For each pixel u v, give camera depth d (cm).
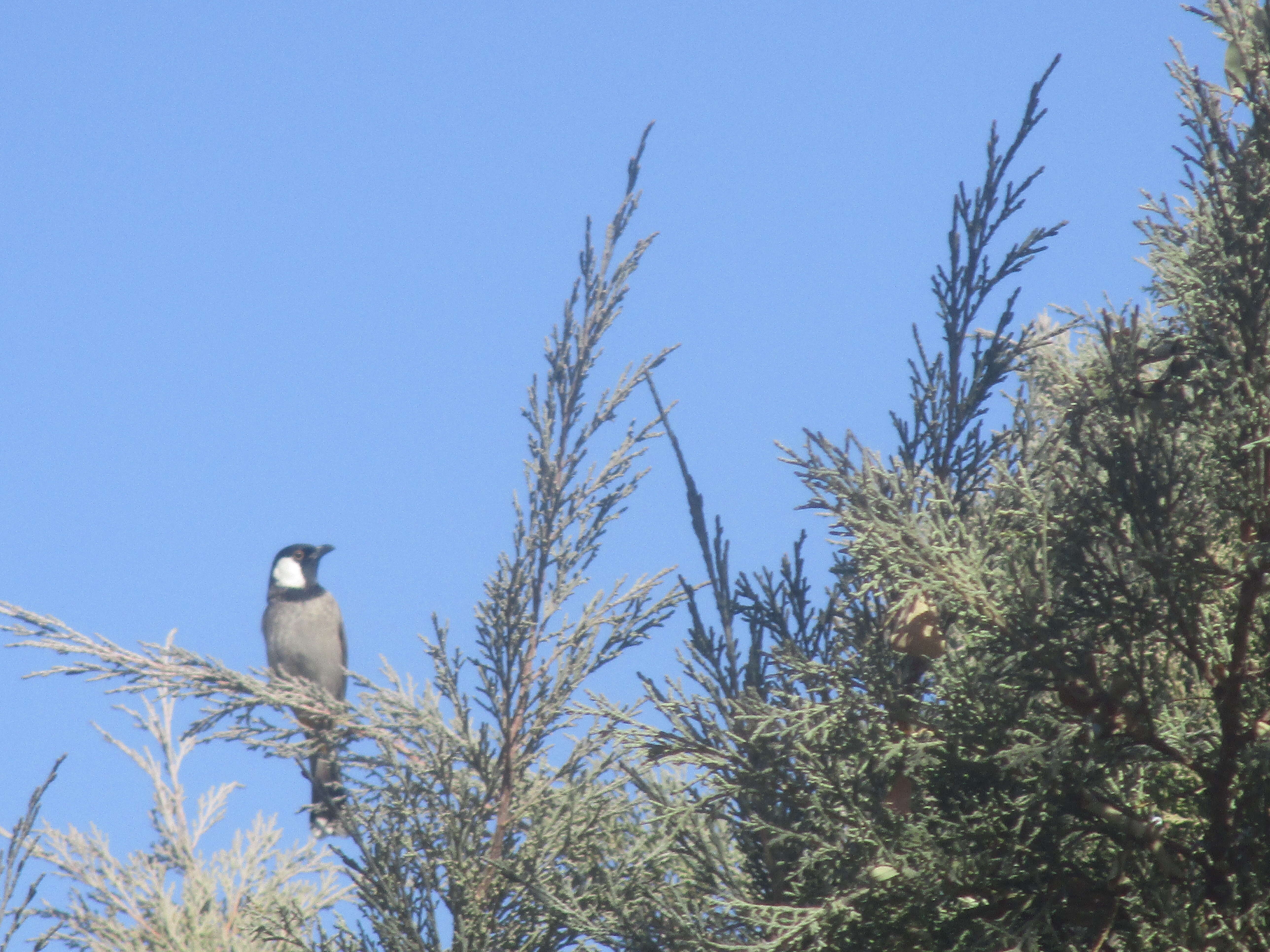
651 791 1077
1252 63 971
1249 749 811
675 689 1059
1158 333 959
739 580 1072
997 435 1062
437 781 1423
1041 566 855
